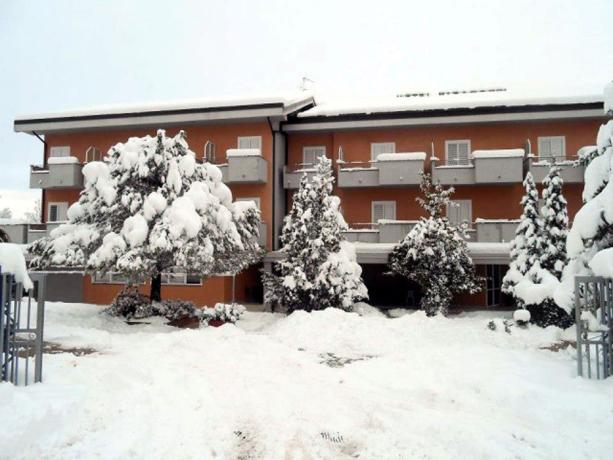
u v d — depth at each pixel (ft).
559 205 52.34
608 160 32.07
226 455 17.81
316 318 45.73
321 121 79.30
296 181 79.71
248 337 41.29
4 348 23.31
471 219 77.36
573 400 23.06
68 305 61.93
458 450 18.11
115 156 52.42
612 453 17.63
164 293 73.56
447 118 75.77
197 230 45.85
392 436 19.43
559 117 73.61
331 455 17.94
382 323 46.37
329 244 57.36
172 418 20.81
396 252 62.85
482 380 27.12
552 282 48.73
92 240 48.19
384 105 80.53
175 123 80.48
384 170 75.31
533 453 17.62
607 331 27.09
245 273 80.59
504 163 72.08
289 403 23.57
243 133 79.97
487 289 76.07
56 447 17.37
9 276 23.32
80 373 26.76
